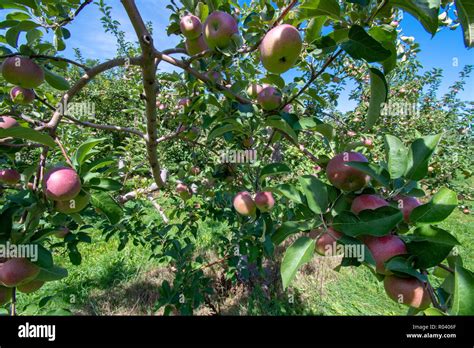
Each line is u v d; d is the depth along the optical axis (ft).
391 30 3.28
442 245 3.00
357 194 3.83
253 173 7.69
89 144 3.90
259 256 8.57
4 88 5.88
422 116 17.06
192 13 5.69
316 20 4.14
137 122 12.93
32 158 8.62
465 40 2.64
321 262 17.65
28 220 3.59
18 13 4.92
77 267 16.58
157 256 10.53
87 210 8.34
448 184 15.23
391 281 3.20
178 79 8.25
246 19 4.89
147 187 11.36
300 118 4.56
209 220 21.43
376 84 3.64
